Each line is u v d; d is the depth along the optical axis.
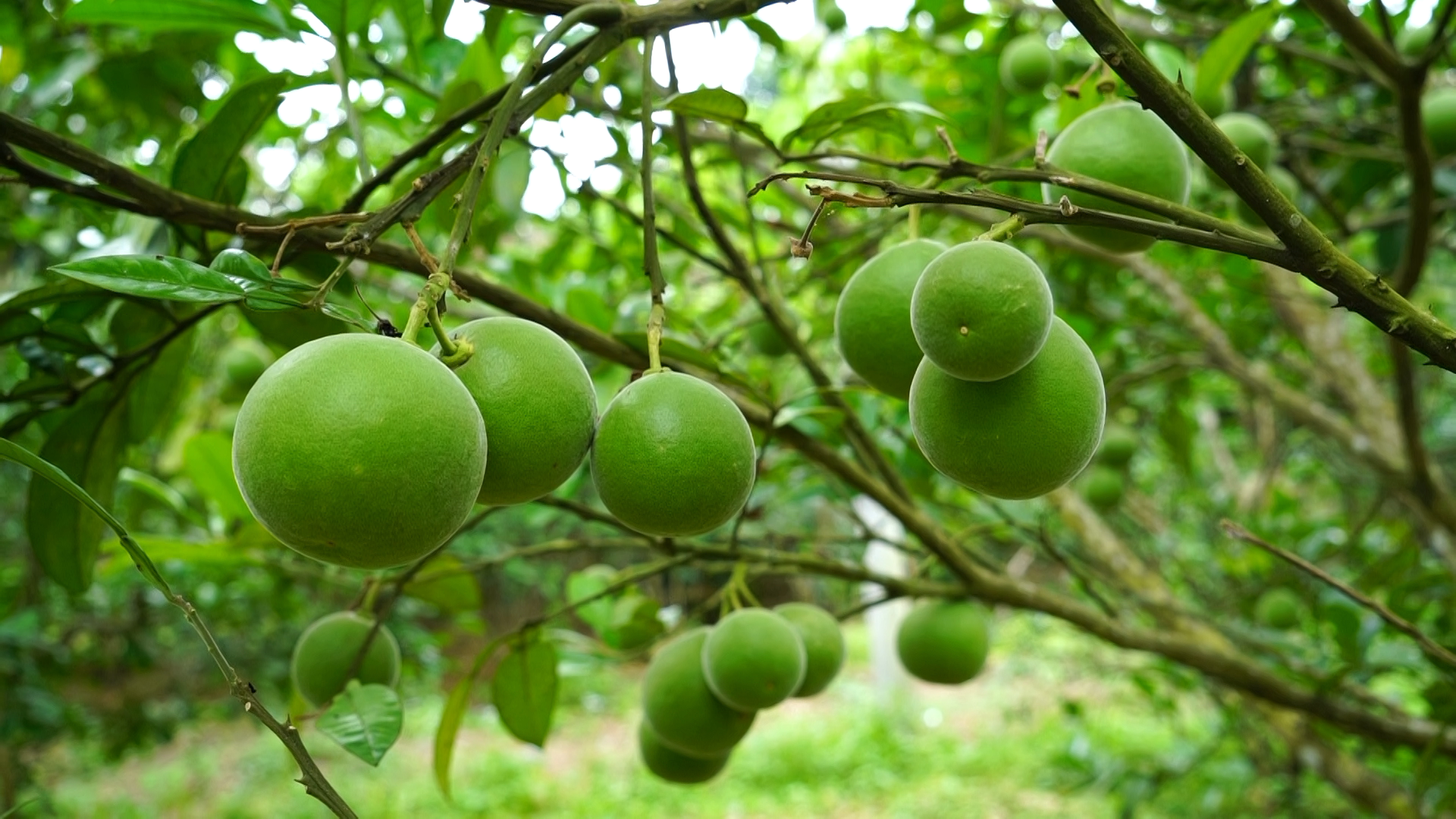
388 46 1.22
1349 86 1.49
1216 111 1.04
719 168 1.63
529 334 0.63
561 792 4.04
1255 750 2.02
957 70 1.70
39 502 0.86
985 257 0.61
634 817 3.71
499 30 0.98
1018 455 0.63
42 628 2.01
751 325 1.26
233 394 1.40
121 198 0.82
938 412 0.65
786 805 3.77
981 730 4.45
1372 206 1.89
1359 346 2.44
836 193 0.61
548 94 0.66
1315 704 1.10
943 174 0.66
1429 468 1.23
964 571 1.00
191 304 0.84
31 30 1.47
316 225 0.62
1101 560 1.71
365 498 0.55
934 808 3.50
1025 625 3.29
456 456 0.56
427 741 4.72
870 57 1.58
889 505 0.97
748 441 0.65
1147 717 3.69
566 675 1.09
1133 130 0.75
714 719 0.90
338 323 0.83
